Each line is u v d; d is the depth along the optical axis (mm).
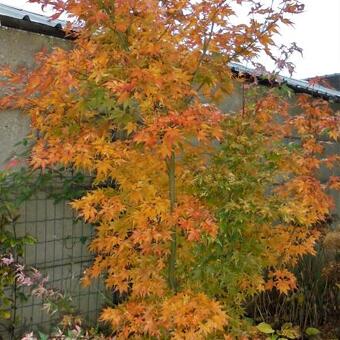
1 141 2787
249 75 2848
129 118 2062
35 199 2979
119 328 2420
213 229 2092
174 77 1982
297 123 2725
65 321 2770
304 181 2512
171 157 2258
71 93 2170
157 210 2180
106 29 2127
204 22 2264
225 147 2438
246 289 2674
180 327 2143
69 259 3176
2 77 2689
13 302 2881
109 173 2412
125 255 2426
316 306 3736
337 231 4074
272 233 2654
